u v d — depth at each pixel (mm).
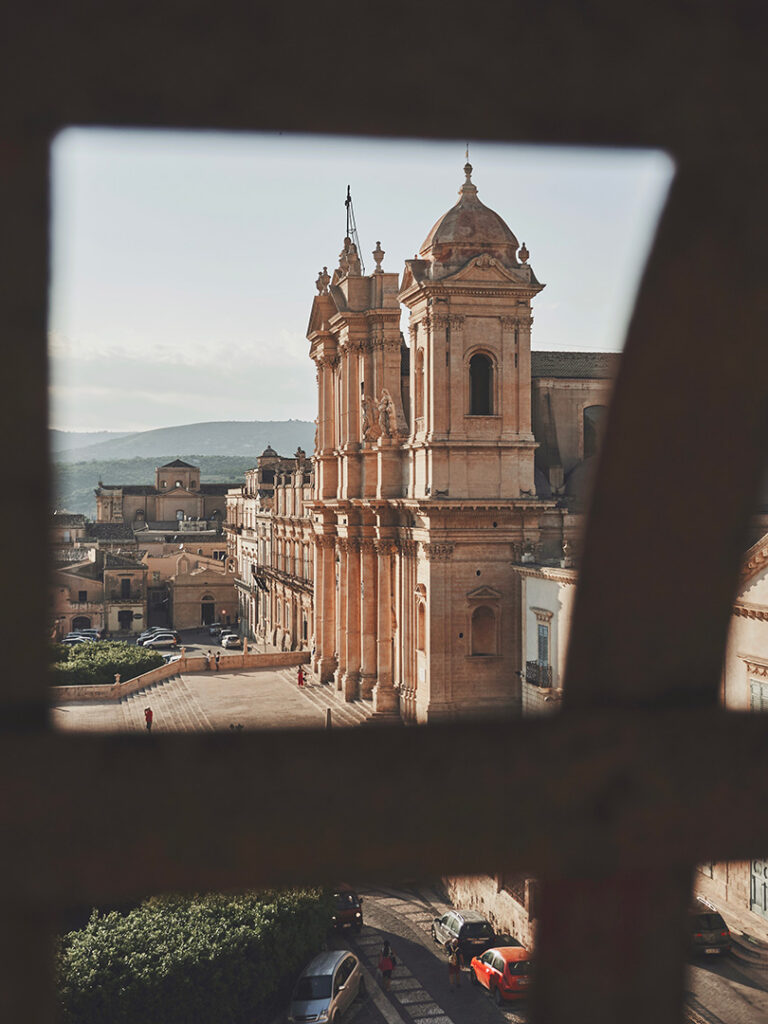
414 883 5551
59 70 5156
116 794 5188
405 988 39625
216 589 142625
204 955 35094
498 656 56438
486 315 56312
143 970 33969
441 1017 37094
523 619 55344
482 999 38469
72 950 34438
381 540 62844
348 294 69562
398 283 68688
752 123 5789
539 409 68125
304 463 105062
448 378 56094
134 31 5016
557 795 5590
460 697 56250
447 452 56156
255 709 70188
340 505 70062
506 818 5570
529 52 5477
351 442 70812
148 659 89812
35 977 5266
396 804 5473
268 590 117562
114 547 161375
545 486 63156
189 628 141750
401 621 61406
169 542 170250
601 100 5805
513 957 38188
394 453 63219
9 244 5234
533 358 69812
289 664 89812
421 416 58625
